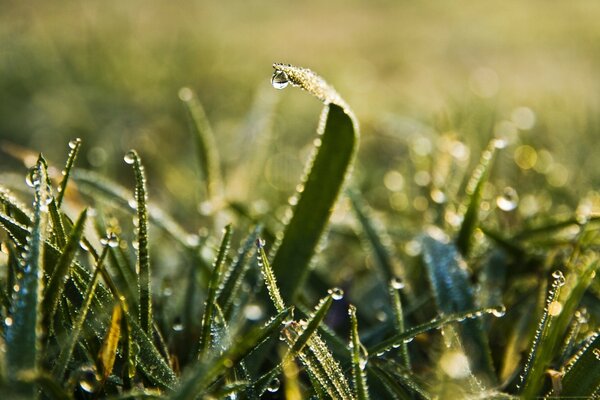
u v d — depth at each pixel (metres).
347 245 0.26
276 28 0.83
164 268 0.24
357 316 0.22
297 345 0.17
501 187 0.26
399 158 0.33
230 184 0.29
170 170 0.32
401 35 0.77
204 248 0.22
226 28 0.80
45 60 0.49
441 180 0.25
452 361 0.17
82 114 0.41
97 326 0.17
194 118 0.25
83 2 0.77
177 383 0.17
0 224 0.18
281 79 0.19
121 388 0.17
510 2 0.91
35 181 0.17
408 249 0.24
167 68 0.49
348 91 0.48
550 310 0.18
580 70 0.52
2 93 0.44
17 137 0.40
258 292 0.20
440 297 0.20
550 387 0.18
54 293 0.17
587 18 0.73
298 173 0.32
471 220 0.21
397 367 0.18
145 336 0.17
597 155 0.30
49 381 0.15
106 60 0.48
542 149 0.29
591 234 0.22
